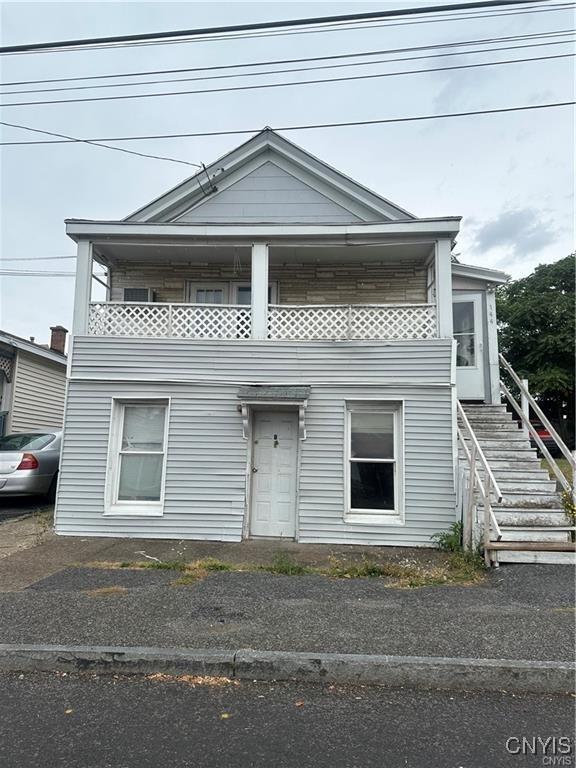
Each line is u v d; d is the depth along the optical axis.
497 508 7.10
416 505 8.10
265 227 8.88
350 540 8.12
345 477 8.33
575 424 24.91
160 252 9.92
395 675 3.82
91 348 8.81
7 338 14.19
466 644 4.16
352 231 8.79
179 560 6.97
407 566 6.65
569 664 3.82
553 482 7.66
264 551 7.58
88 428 8.66
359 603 5.19
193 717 3.32
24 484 10.09
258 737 3.09
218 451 8.55
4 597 5.30
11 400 14.53
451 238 8.80
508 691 3.74
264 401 8.27
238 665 3.89
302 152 10.85
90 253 9.10
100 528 8.41
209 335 8.90
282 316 9.20
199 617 4.73
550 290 31.41
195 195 10.98
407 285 10.44
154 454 8.73
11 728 3.18
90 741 3.04
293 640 4.21
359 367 8.55
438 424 8.29
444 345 8.45
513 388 27.34
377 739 3.09
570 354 26.41
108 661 3.97
